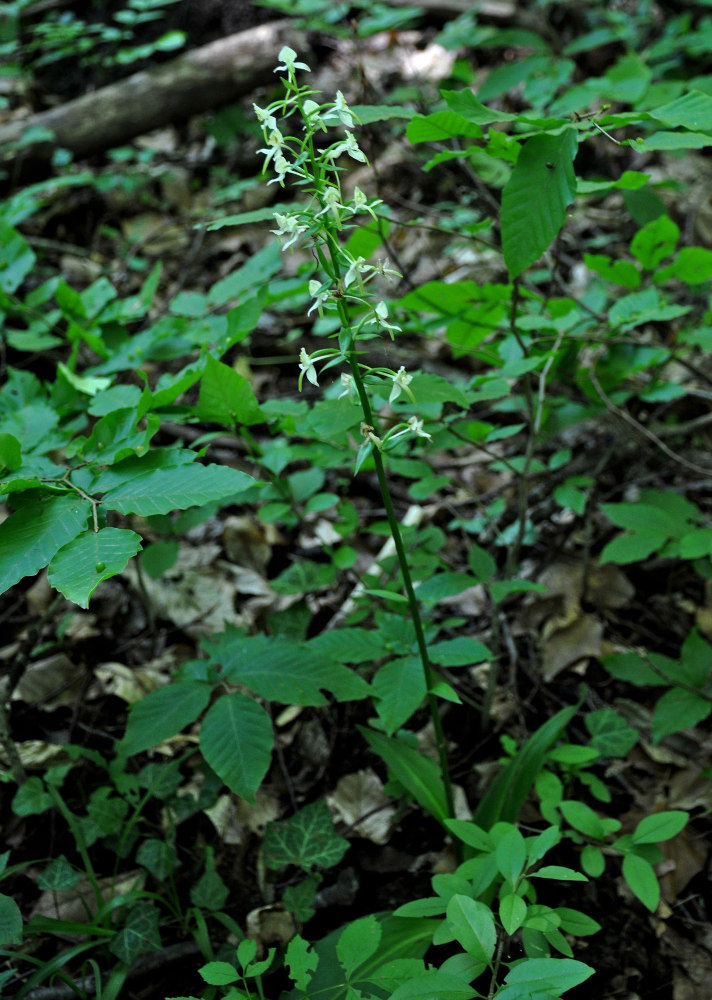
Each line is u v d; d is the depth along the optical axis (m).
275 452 2.55
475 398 2.26
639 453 3.31
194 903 2.23
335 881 2.42
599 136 4.88
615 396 2.93
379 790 2.61
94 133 5.09
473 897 1.77
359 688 2.03
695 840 2.46
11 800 2.55
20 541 1.55
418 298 2.58
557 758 2.30
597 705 2.82
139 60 5.76
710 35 4.48
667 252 2.63
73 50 5.10
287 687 2.04
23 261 3.07
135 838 2.44
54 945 2.25
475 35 5.09
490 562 2.40
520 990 1.43
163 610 3.18
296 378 4.01
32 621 3.13
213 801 2.52
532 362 2.32
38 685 2.86
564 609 3.07
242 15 5.80
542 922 1.68
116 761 2.44
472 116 1.89
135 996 2.14
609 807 2.58
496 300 2.58
